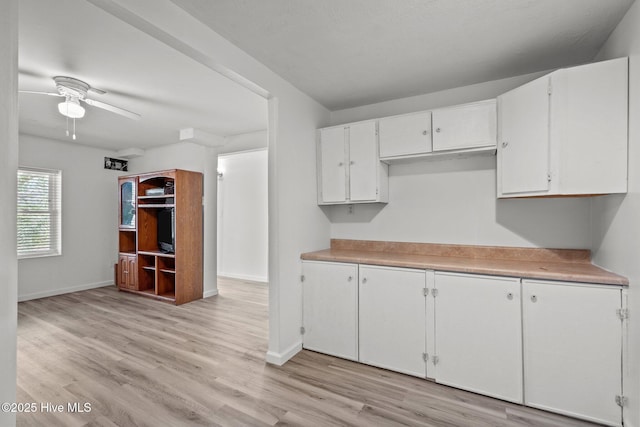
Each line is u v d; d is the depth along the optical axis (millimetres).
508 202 2482
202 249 4535
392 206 2959
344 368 2389
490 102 2244
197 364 2455
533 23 1800
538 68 2355
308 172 2867
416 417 1802
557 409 1815
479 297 2031
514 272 1912
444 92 2766
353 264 2502
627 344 1651
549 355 1833
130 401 1964
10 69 1044
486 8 1671
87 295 4668
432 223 2773
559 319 1808
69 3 1640
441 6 1657
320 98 2943
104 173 5367
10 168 1043
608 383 1697
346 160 2834
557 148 1844
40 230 4598
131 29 1899
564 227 2297
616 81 1711
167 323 3416
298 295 2709
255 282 5605
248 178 5887
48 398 1997
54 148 4719
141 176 4664
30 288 4453
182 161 4926
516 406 1905
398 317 2312
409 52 2135
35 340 2936
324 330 2629
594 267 2051
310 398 1991
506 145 2127
